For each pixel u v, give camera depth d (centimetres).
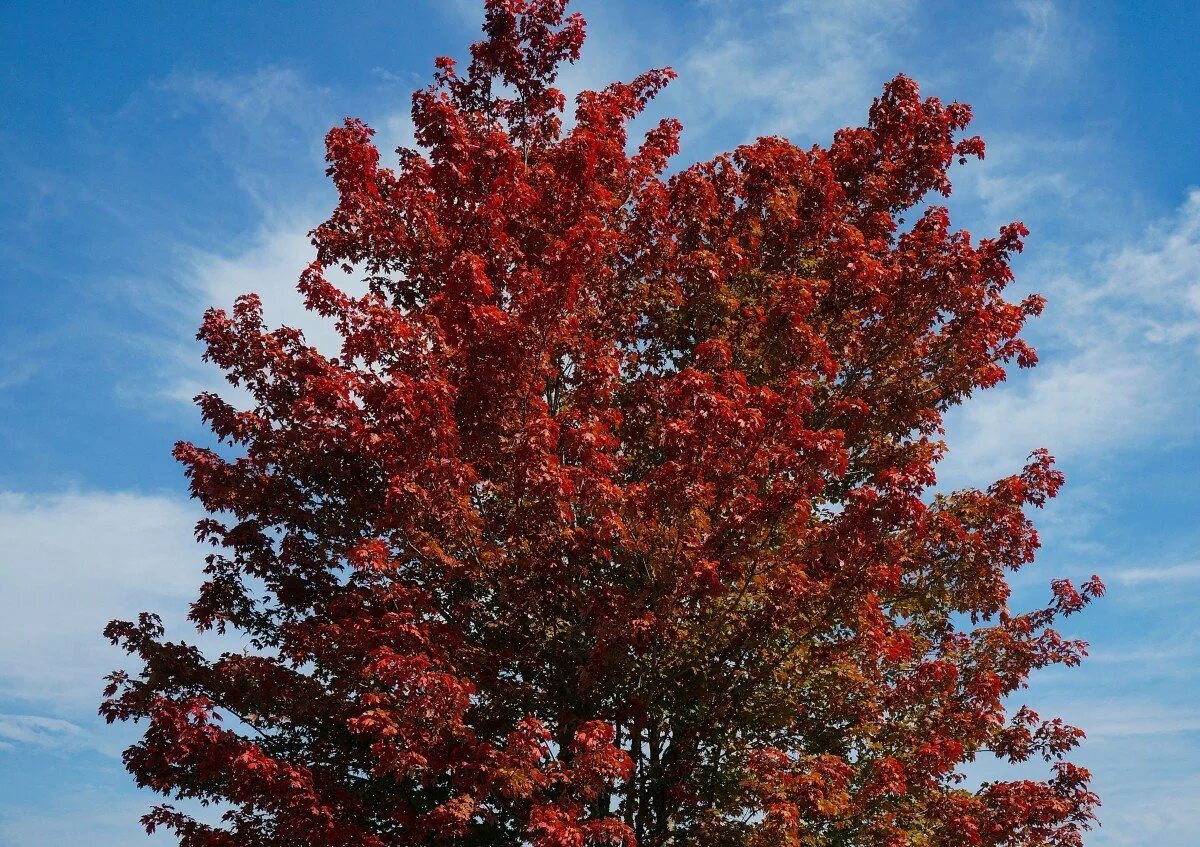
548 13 1783
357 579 1445
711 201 1631
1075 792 1425
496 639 1364
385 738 1109
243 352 1524
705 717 1317
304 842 1231
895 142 1828
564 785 1160
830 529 1182
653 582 1213
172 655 1378
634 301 1566
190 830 1306
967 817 1229
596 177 1636
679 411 1286
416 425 1195
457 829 1150
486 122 1712
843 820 1164
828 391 1527
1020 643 1478
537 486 1166
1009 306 1596
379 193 1612
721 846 1223
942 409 1616
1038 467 1562
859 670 1304
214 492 1452
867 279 1462
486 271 1446
